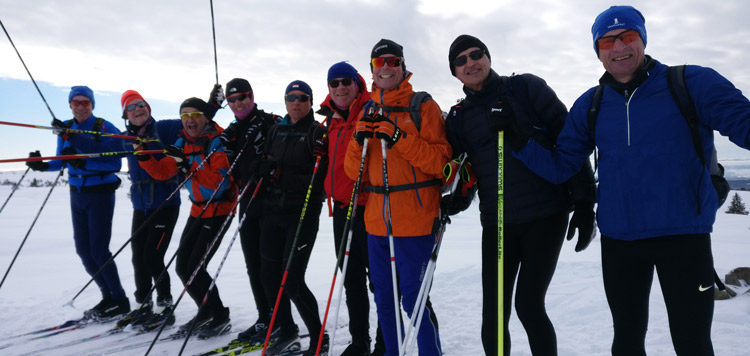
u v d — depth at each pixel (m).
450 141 2.44
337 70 2.81
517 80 2.30
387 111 2.44
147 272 3.90
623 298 1.83
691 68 1.72
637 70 1.81
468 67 2.21
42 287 5.58
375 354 2.93
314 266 7.16
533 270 2.12
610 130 1.83
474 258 7.64
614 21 1.78
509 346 2.23
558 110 2.19
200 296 3.58
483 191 2.29
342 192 2.80
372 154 2.47
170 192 3.91
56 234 10.70
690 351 1.66
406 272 2.39
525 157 2.06
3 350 3.35
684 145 1.67
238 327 3.82
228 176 3.57
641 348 1.82
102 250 4.00
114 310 4.00
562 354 2.94
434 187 2.38
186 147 3.70
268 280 3.08
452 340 3.27
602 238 1.92
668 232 1.69
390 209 2.35
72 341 3.52
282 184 3.05
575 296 4.11
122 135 3.85
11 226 12.41
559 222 2.18
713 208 1.68
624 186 1.77
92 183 3.96
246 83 3.41
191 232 3.45
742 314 3.33
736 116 1.54
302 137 3.08
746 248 7.16
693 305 1.66
